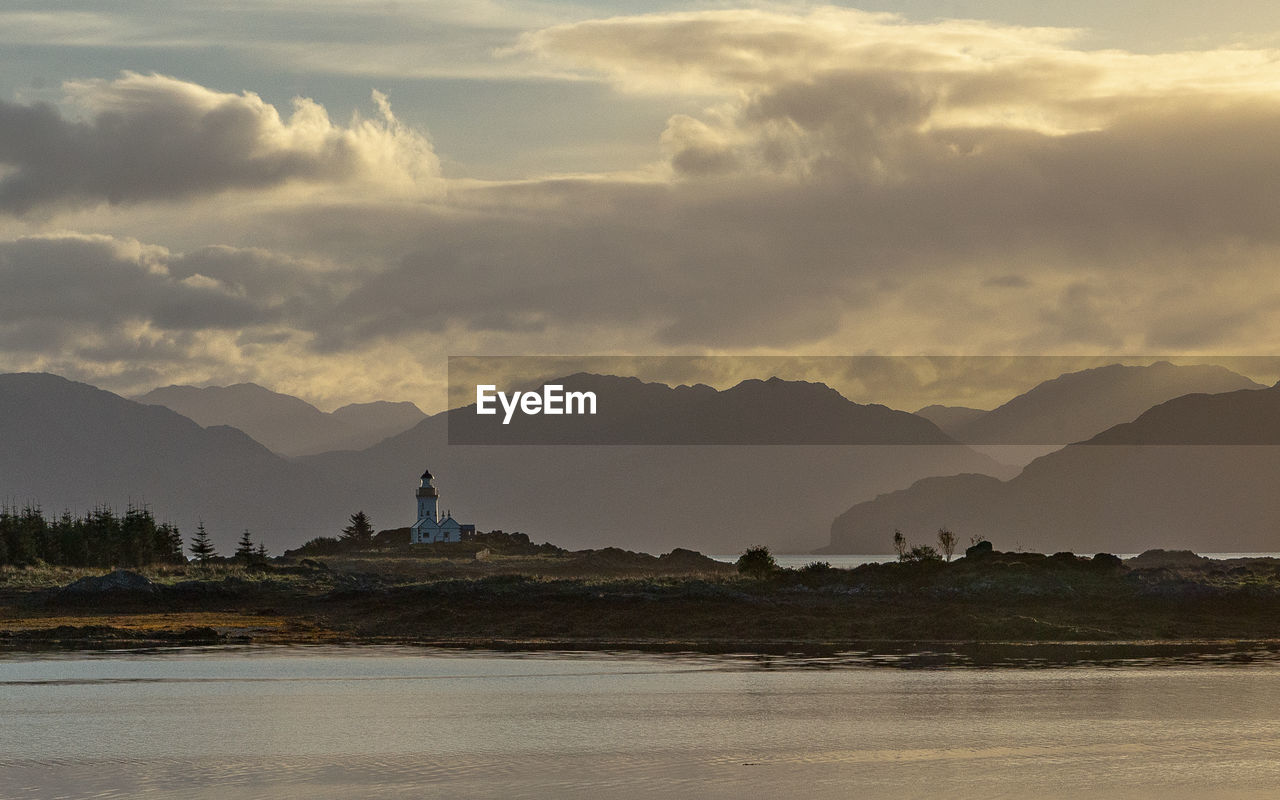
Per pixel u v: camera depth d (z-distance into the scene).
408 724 64.44
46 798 48.78
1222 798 48.38
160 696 74.00
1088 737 59.72
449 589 124.19
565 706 69.81
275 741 59.81
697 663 89.00
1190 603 108.75
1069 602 110.75
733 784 50.72
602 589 120.94
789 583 124.38
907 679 79.25
